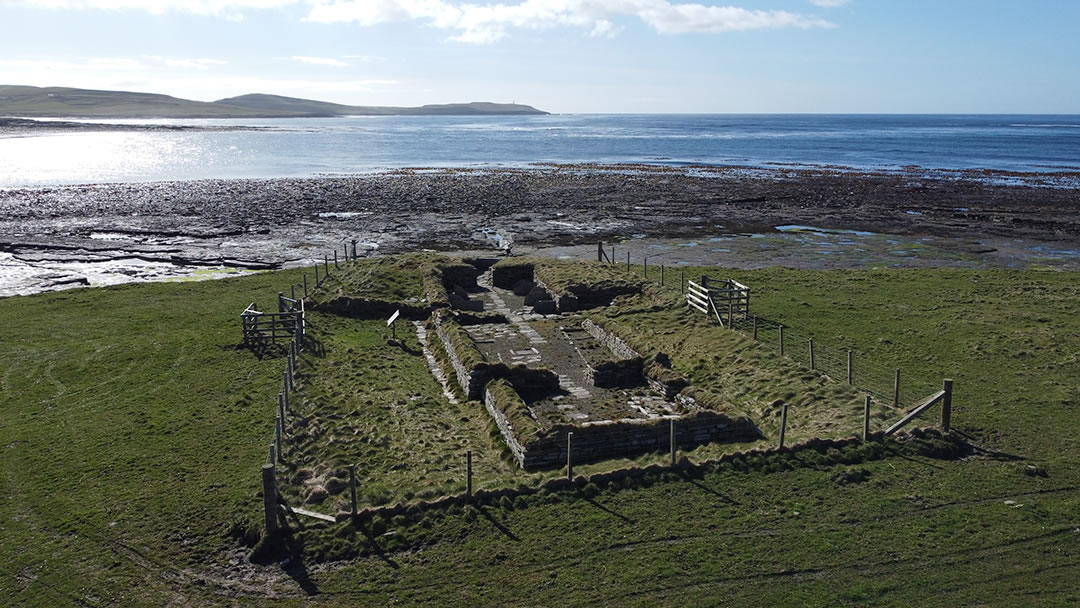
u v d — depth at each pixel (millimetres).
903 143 194125
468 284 39906
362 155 153125
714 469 18109
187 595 13891
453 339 27188
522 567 14531
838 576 14086
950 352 28688
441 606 13469
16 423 21703
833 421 20828
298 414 21656
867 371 26422
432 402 23406
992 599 13391
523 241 58312
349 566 14688
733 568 14352
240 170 117750
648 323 31688
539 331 31156
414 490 16969
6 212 69500
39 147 158125
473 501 16609
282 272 44594
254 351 28328
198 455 19375
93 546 15344
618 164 127062
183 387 24531
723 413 20375
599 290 35812
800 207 75938
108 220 66125
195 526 16000
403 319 33312
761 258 52281
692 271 45531
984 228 63844
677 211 73312
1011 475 18047
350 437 20219
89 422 21672
